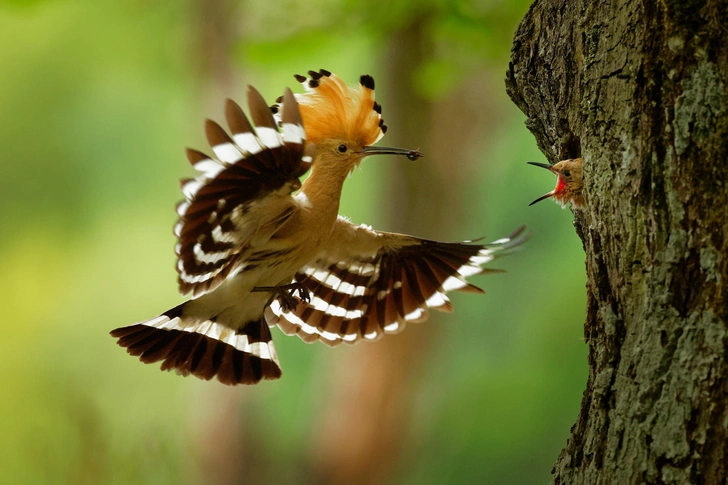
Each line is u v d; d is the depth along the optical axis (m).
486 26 10.96
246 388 17.48
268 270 6.14
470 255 6.75
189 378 17.56
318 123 6.10
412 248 6.80
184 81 18.19
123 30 18.61
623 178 4.93
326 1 11.90
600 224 5.05
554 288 18.98
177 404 17.39
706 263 4.56
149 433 14.03
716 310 4.51
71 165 21.08
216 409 17.39
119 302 20.75
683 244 4.64
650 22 4.88
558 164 6.18
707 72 4.69
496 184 18.70
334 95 6.11
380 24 11.66
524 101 6.47
